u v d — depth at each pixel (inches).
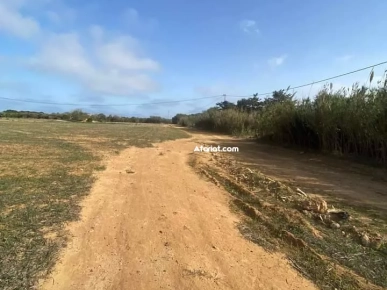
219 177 331.6
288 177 344.5
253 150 649.6
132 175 336.2
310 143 621.6
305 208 217.9
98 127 1476.4
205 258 146.0
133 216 203.3
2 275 121.6
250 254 151.3
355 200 250.5
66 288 117.0
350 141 488.7
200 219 200.7
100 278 125.3
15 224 174.9
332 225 187.8
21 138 692.7
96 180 300.2
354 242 165.8
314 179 334.3
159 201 239.9
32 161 387.2
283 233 174.6
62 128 1227.2
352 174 364.8
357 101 466.9
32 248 147.2
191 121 2247.8
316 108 566.3
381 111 400.2
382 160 416.2
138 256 145.9
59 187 263.3
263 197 252.4
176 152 581.6
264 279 127.8
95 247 154.3
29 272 125.5
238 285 123.0
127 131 1202.0
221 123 1428.4
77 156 442.3
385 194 270.2
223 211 219.1
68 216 193.8
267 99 1221.1
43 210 201.5
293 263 142.4
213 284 123.3
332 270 135.0
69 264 135.7
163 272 131.7
